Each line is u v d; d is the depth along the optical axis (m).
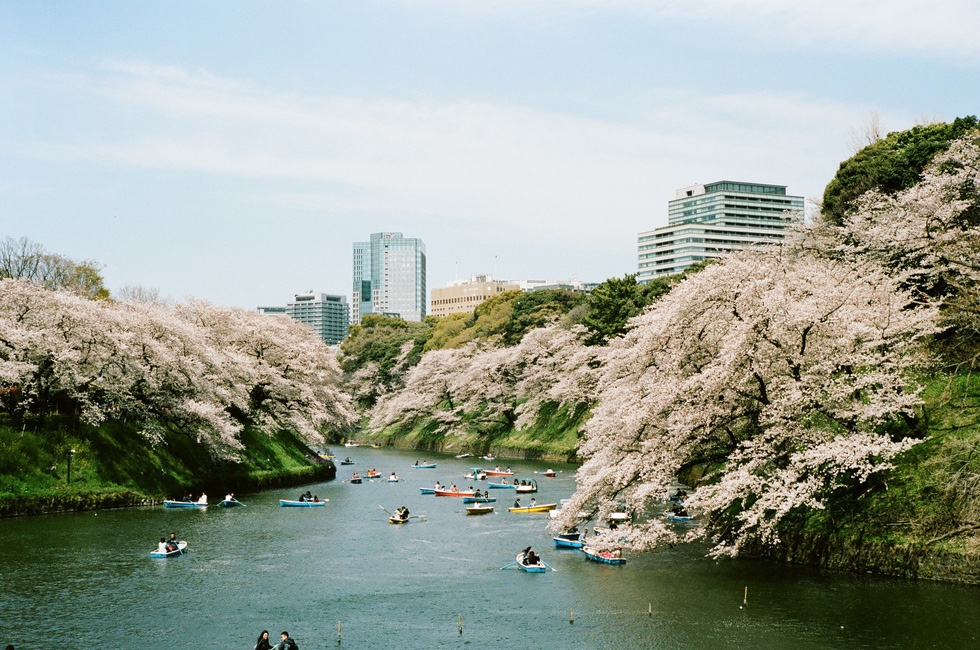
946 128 66.25
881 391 35.16
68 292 66.81
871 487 36.59
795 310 35.94
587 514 43.44
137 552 43.59
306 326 110.94
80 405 61.47
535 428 107.50
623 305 93.12
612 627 30.72
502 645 29.16
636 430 38.72
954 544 32.56
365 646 29.30
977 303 37.50
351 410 103.62
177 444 67.62
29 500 52.09
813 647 27.62
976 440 34.78
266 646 27.97
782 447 37.16
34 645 29.08
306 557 43.72
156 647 29.14
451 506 64.62
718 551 35.66
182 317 82.31
